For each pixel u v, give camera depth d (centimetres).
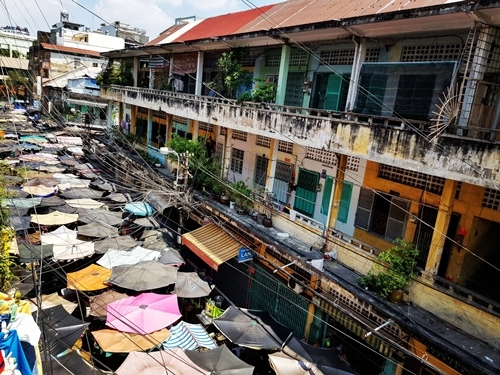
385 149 916
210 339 1168
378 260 983
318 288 1101
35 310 1011
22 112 4025
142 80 2639
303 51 1460
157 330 1098
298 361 1001
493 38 797
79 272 1376
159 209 1719
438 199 1030
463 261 984
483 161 732
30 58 5269
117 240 1630
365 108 1018
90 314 1170
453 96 793
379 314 906
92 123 3756
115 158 2341
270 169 1421
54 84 4381
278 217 1366
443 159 797
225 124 1501
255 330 1114
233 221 1421
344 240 1140
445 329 826
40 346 863
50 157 2712
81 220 1777
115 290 1311
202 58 1867
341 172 1129
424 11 849
